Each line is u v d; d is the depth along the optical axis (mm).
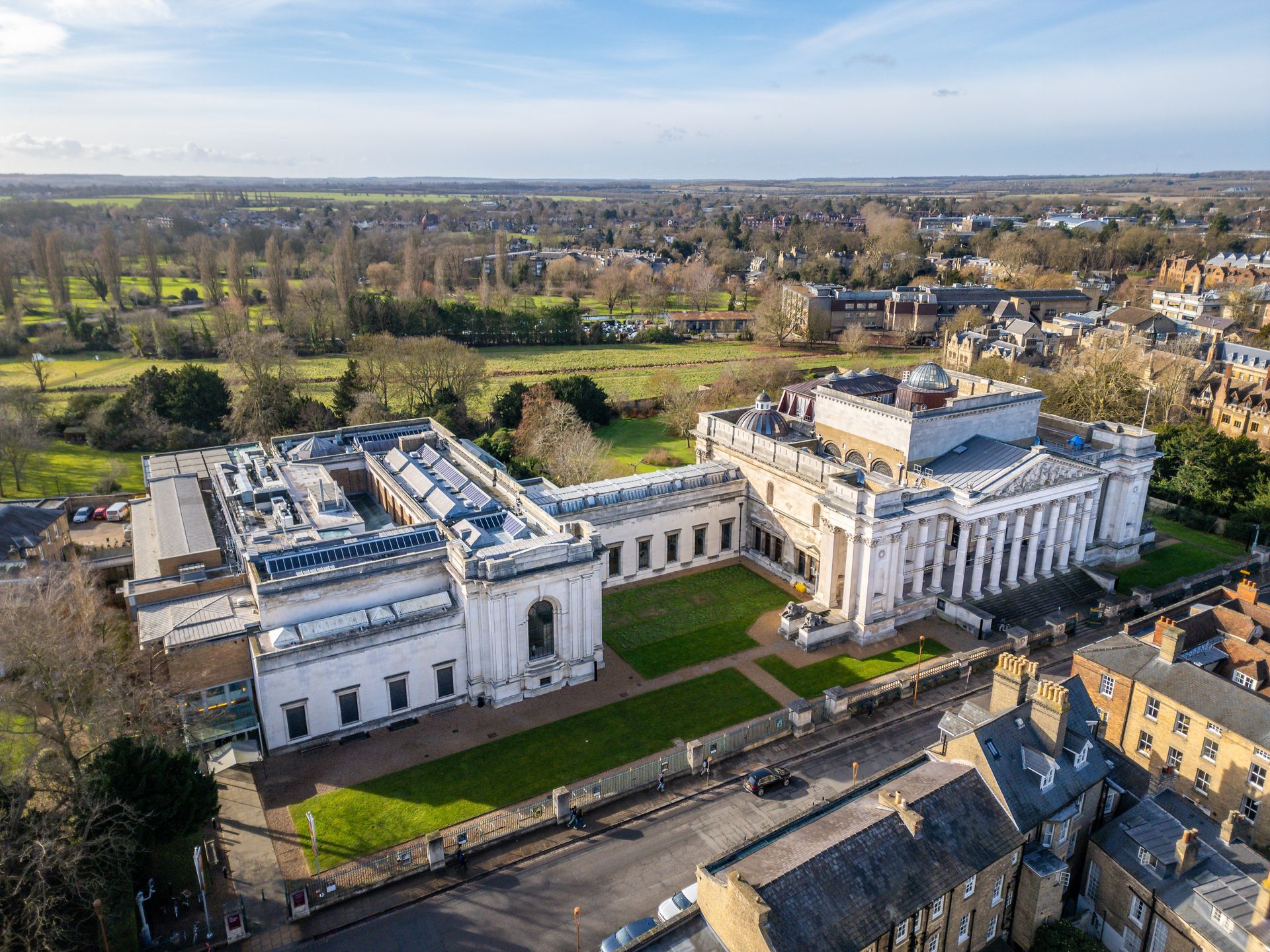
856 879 45844
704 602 100188
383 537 82188
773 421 111562
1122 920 52469
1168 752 68688
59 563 92062
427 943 53594
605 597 101250
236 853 60562
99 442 155750
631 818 65000
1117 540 110188
